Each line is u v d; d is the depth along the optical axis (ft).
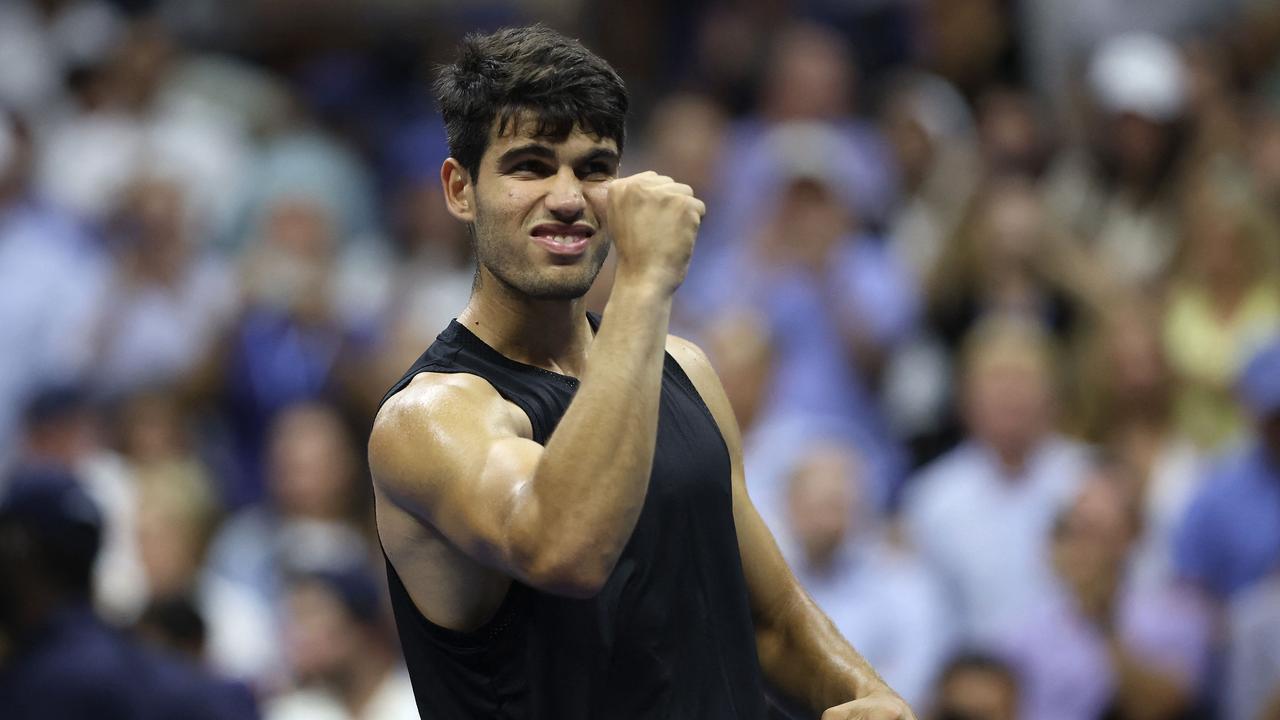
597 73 36.35
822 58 111.86
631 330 34.17
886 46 121.80
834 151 107.76
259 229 108.68
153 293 102.32
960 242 94.53
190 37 130.72
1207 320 89.66
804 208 94.79
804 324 93.30
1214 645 77.61
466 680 36.60
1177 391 88.48
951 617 82.23
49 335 103.50
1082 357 89.20
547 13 131.34
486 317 37.52
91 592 63.87
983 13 111.45
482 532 33.96
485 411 35.70
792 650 40.14
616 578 36.09
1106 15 109.50
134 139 115.34
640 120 119.44
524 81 35.99
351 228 115.55
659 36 123.34
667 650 36.32
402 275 104.58
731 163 109.81
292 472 88.07
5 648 62.64
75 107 117.08
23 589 62.59
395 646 78.64
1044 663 76.02
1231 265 89.97
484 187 36.45
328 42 129.18
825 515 78.28
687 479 37.04
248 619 83.41
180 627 69.46
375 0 131.34
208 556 85.87
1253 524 78.54
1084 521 76.74
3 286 102.99
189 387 99.60
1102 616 76.64
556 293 36.24
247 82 122.93
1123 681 75.92
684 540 36.86
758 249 95.76
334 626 75.61
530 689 36.22
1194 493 80.23
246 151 117.91
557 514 33.01
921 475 89.45
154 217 102.89
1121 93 99.40
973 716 69.72
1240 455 80.43
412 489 35.24
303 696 75.77
